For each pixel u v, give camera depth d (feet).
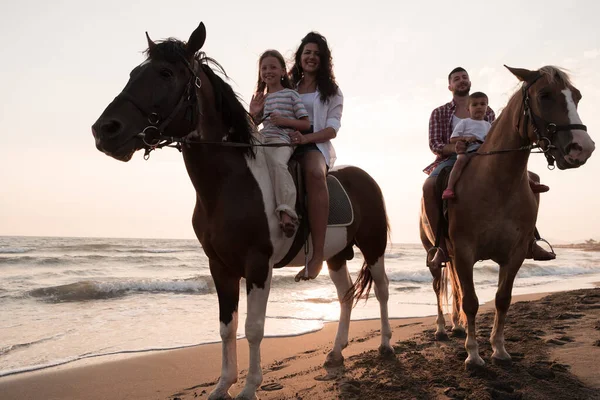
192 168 10.94
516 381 11.96
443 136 18.39
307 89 14.47
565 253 173.47
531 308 24.56
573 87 12.34
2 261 64.08
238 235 10.84
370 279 15.92
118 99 9.49
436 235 15.69
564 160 11.80
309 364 15.66
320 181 12.22
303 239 12.20
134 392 14.10
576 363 13.29
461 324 18.79
